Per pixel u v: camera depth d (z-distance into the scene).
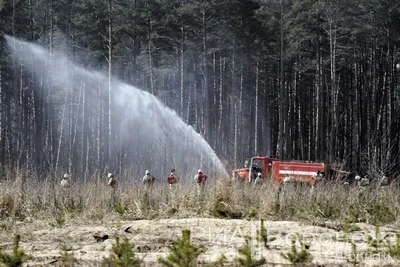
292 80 120.19
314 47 105.56
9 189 38.31
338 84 109.69
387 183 44.47
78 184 40.16
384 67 112.81
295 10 93.62
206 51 99.31
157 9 95.38
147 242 27.84
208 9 96.50
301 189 40.34
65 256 23.27
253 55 101.50
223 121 111.75
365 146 101.69
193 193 37.75
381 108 100.44
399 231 31.64
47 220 34.91
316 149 92.69
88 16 98.94
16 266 21.23
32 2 104.38
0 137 88.38
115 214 36.19
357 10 96.50
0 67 98.75
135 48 99.94
